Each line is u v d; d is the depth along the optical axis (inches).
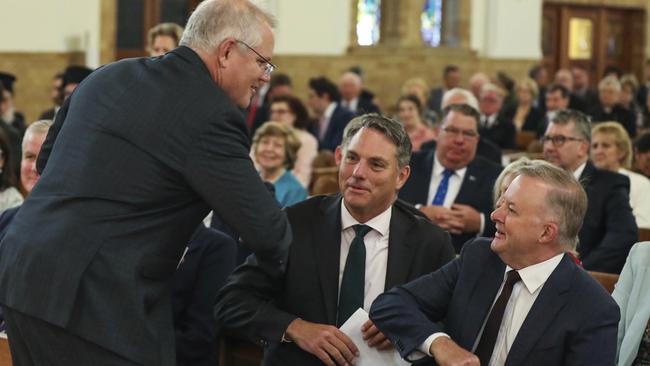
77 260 98.2
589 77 749.9
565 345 106.9
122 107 101.4
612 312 107.6
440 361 106.4
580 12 738.2
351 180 122.3
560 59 731.4
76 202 99.6
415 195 198.8
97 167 100.0
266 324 120.6
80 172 100.2
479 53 652.1
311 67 579.5
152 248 101.3
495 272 112.8
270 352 123.3
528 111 463.8
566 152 200.1
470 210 184.5
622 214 192.4
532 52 676.1
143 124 100.6
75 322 98.4
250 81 106.0
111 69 105.0
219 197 101.3
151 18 520.1
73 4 465.4
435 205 195.5
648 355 126.9
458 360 105.2
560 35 729.6
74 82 289.4
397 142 122.9
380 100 609.6
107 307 98.7
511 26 663.1
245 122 104.5
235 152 102.2
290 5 567.5
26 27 451.8
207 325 139.1
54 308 97.6
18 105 453.7
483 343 110.1
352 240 125.2
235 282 125.9
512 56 665.6
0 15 444.8
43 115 257.1
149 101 101.2
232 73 104.9
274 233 104.7
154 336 101.3
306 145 299.9
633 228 192.4
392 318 113.3
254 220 102.9
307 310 123.9
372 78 605.9
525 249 108.0
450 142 192.7
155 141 100.3
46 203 100.4
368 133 122.6
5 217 147.7
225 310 125.0
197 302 140.1
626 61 770.8
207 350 138.9
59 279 97.8
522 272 109.2
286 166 227.0
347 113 378.9
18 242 100.3
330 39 587.8
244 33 104.0
